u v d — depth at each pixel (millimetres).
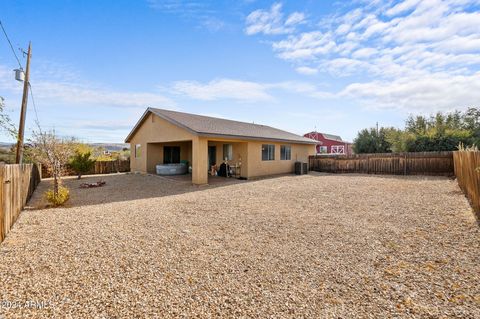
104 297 2809
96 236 4801
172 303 2715
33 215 6445
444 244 4309
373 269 3500
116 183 13367
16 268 3471
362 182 12906
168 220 5969
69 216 6328
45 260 3730
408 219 5887
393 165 17438
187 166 18016
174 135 14258
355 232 5055
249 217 6254
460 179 9883
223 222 5816
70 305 2656
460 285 3033
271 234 4977
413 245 4320
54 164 8812
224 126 15891
